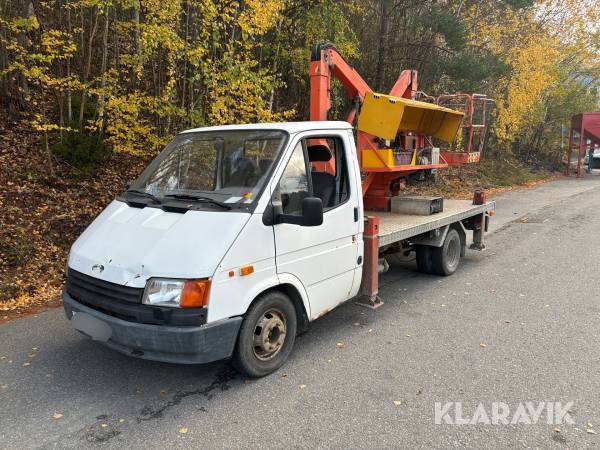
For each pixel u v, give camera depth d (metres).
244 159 3.87
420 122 7.75
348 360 4.11
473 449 2.88
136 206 3.94
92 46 11.06
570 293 5.89
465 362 4.05
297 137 3.94
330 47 6.17
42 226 7.64
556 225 10.89
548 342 4.43
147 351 3.24
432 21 15.96
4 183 8.55
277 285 3.78
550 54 21.20
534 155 29.41
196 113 8.87
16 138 10.14
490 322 4.98
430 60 17.83
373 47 17.50
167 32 8.06
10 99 10.73
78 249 3.76
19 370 3.98
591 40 24.59
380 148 6.22
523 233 10.09
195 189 3.92
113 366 4.05
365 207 7.22
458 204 8.04
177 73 9.62
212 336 3.20
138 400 3.49
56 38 8.80
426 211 6.61
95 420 3.24
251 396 3.52
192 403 3.44
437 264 6.68
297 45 13.38
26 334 4.77
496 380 3.72
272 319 3.76
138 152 8.92
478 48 19.89
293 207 3.84
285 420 3.20
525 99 20.48
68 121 9.88
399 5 16.47
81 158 9.78
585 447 2.89
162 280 3.14
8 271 6.39
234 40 9.94
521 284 6.36
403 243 6.05
